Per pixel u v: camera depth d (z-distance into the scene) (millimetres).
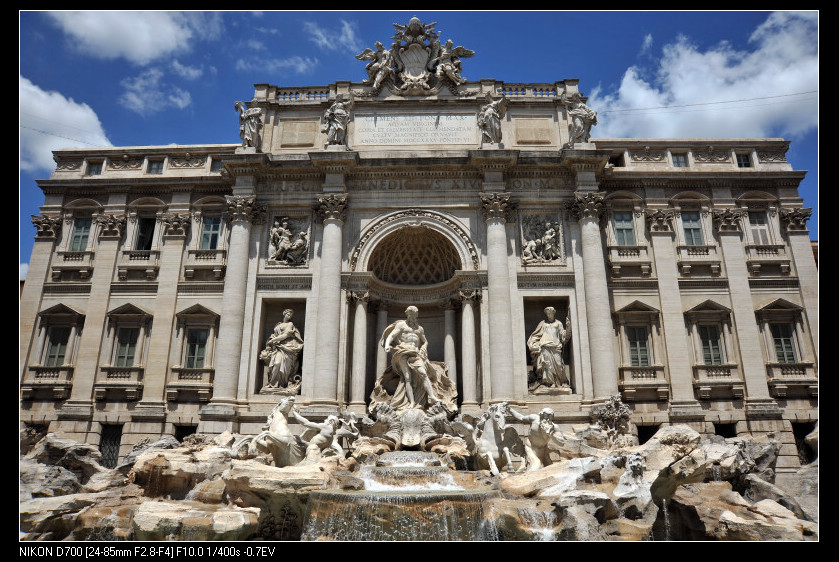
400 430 27203
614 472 19078
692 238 33750
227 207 34625
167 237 34094
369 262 32312
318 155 32156
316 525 17766
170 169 35750
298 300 31797
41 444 27328
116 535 18266
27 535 17922
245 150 33000
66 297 33594
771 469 26422
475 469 24812
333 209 31906
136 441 30438
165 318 32562
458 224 32281
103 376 31906
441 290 33406
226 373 29594
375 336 32938
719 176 34062
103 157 36094
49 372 32281
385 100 34594
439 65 34938
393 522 17250
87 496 20000
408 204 32750
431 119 34500
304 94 35812
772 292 32594
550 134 34250
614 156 36000
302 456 23891
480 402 29609
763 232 33812
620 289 32469
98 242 34406
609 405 27859
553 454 23641
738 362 31297
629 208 34094
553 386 29844
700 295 32438
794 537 17656
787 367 31281
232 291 30922
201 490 19938
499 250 31109
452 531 17297
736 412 30266
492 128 33031
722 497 21031
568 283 31391
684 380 30594
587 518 16828
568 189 32906
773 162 34719
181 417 30797
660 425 30016
